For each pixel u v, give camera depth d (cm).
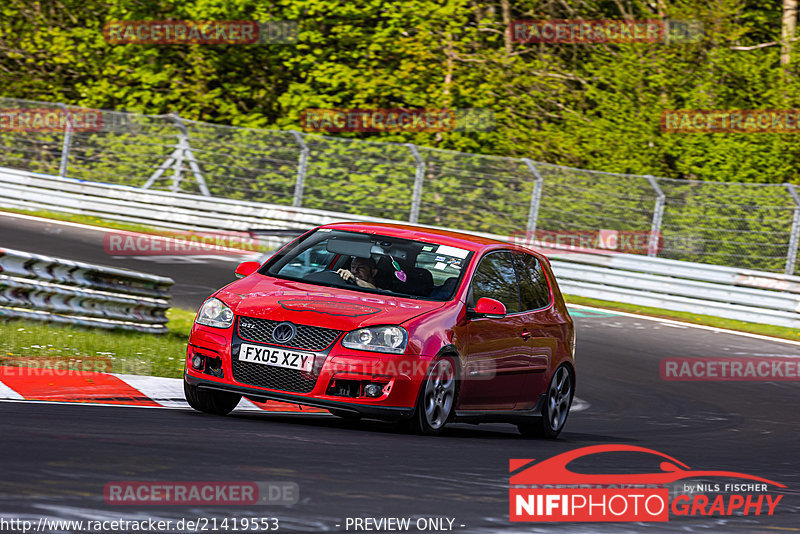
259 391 2588
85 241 7200
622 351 5500
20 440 1881
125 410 2617
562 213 7938
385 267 2889
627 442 3192
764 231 7519
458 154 8188
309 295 2706
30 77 10962
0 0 11106
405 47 10012
